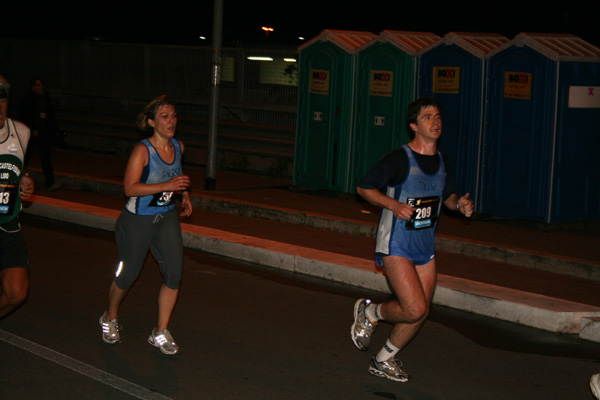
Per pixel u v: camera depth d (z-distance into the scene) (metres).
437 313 6.93
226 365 5.45
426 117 4.91
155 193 5.21
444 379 5.36
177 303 6.95
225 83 17.73
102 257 8.56
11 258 4.96
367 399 4.95
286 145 15.13
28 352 5.53
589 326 6.29
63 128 19.00
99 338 5.90
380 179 4.89
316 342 6.05
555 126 9.99
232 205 11.35
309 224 10.55
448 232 9.71
